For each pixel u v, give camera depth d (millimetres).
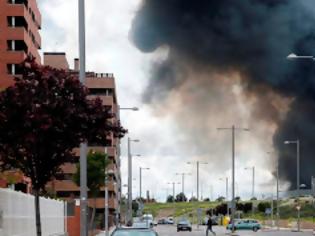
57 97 19281
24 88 19031
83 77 26547
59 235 43750
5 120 18875
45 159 19562
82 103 19562
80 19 26703
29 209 30672
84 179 27266
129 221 93500
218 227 130375
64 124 18984
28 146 19031
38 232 20141
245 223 104875
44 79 19281
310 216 146000
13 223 26328
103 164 74562
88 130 19547
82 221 27078
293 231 100688
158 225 152750
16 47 90062
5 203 24609
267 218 157125
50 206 40625
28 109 18859
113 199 122438
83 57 26656
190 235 80938
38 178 19734
